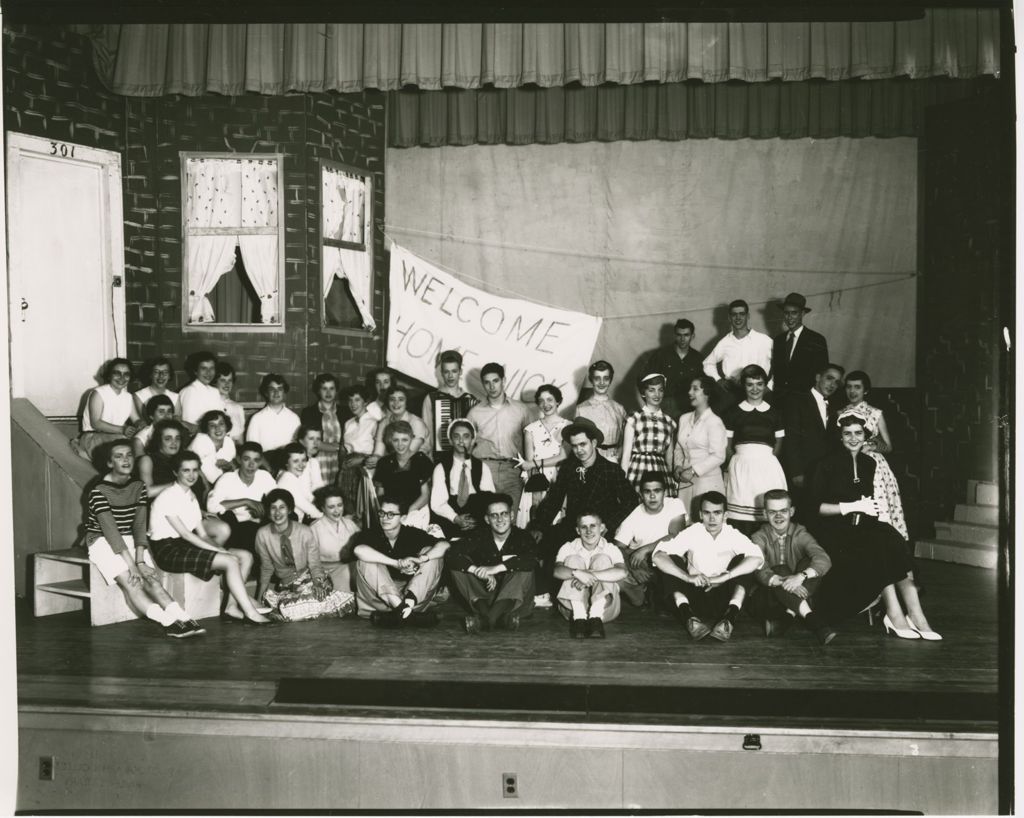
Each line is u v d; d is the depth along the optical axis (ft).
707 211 25.38
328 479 19.74
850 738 11.98
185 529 16.58
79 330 20.83
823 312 25.25
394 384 22.00
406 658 14.15
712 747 12.10
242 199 22.43
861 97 24.38
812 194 25.11
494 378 20.13
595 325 24.91
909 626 15.47
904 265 25.00
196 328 22.24
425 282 24.67
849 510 15.79
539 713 12.47
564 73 18.93
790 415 18.94
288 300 22.48
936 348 24.26
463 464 18.51
